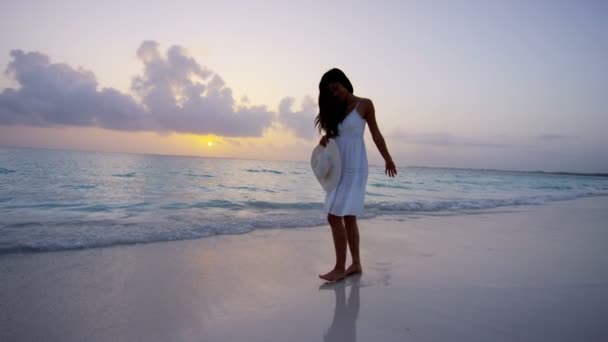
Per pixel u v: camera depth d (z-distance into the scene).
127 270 3.05
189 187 13.60
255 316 2.18
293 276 3.02
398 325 2.05
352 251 3.13
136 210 7.36
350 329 2.00
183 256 3.54
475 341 1.84
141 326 2.03
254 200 9.88
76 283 2.71
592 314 2.25
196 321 2.10
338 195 2.91
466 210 8.62
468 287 2.77
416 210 8.28
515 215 7.92
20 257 3.36
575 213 8.88
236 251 3.81
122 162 32.75
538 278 3.03
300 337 1.90
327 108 2.98
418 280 2.94
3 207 7.48
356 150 2.94
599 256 4.02
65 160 29.36
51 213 6.75
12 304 2.29
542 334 1.94
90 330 1.97
